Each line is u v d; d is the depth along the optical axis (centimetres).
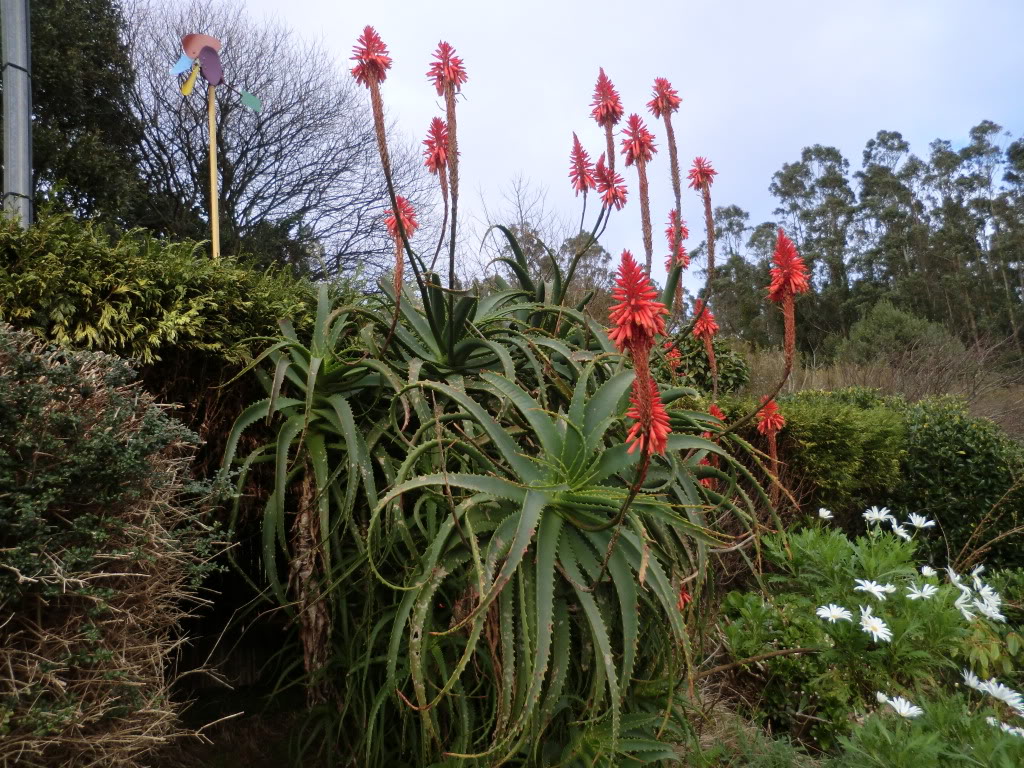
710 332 294
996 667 349
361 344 252
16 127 306
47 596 149
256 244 1560
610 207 281
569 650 197
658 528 208
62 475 151
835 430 506
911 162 4234
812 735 293
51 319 200
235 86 1592
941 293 3512
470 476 184
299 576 224
